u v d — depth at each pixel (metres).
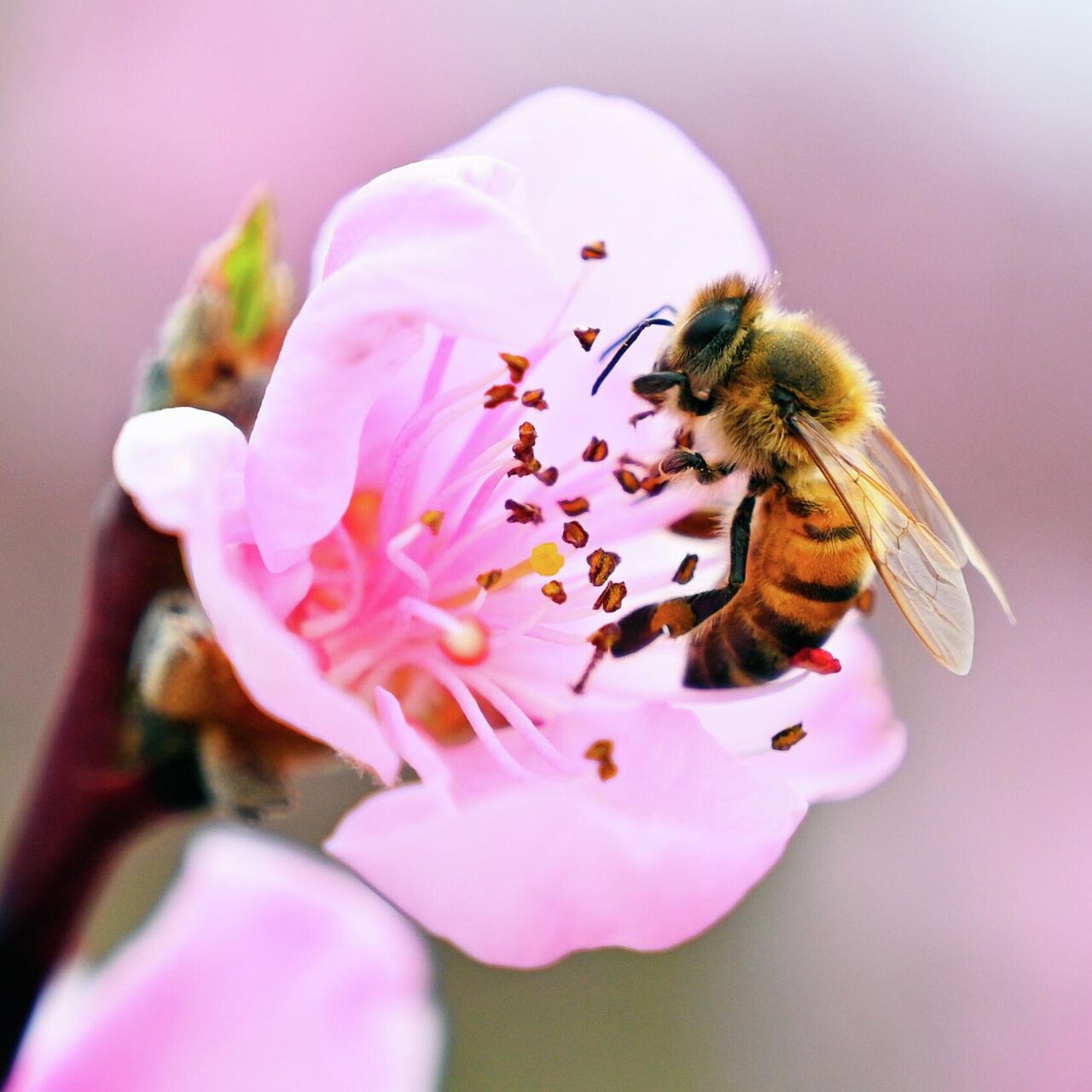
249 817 0.15
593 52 0.22
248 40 0.21
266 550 0.15
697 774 0.15
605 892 0.15
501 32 0.22
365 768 0.15
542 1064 0.20
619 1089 0.20
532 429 0.15
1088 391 0.22
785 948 0.20
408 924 0.16
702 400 0.16
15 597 0.20
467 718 0.15
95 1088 0.16
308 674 0.14
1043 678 0.21
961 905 0.20
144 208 0.21
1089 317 0.22
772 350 0.16
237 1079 0.16
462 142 0.16
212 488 0.14
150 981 0.16
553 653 0.16
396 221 0.15
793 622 0.16
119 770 0.15
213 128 0.21
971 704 0.21
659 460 0.16
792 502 0.16
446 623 0.15
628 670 0.16
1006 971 0.20
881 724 0.16
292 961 0.16
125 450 0.14
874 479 0.16
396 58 0.22
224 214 0.21
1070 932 0.20
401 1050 0.16
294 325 0.15
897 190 0.22
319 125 0.21
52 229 0.21
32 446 0.20
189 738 0.15
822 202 0.22
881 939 0.20
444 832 0.15
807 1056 0.20
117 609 0.15
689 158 0.16
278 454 0.15
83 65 0.21
